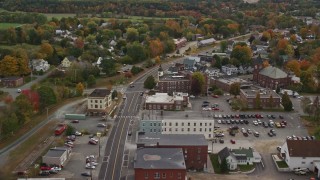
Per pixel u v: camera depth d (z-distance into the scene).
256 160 169.12
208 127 191.50
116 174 156.25
